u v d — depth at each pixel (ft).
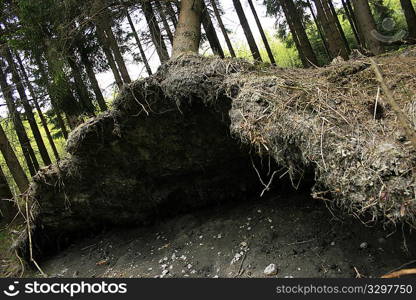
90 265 13.85
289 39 53.57
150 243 13.61
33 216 15.21
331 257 8.82
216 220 12.81
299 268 8.95
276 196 12.58
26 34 22.53
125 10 20.04
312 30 55.88
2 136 28.04
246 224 11.71
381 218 7.22
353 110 7.63
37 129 36.58
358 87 8.77
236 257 10.43
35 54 22.94
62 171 13.99
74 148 12.65
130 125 11.93
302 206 11.28
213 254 11.09
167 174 13.48
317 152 6.88
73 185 14.30
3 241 20.29
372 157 6.13
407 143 6.07
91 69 27.71
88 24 21.24
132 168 13.38
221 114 10.46
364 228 9.09
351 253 8.63
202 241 12.01
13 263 16.34
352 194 6.16
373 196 5.84
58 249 16.48
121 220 15.34
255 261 9.91
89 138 12.40
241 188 13.34
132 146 12.65
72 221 15.71
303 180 11.17
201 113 11.12
